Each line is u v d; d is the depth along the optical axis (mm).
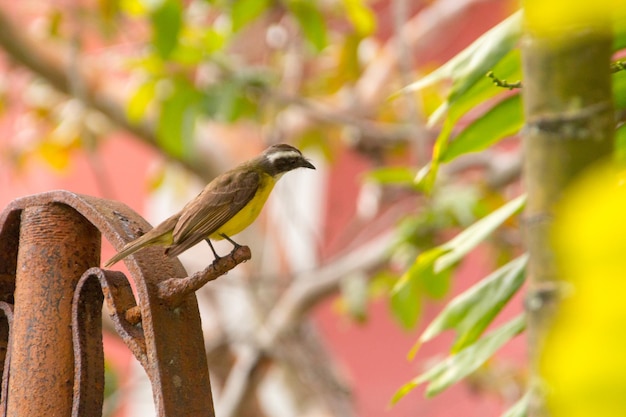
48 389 4777
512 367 13688
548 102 3471
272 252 15750
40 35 14273
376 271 13305
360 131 14320
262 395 15531
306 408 15500
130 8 12555
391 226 15844
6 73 16156
